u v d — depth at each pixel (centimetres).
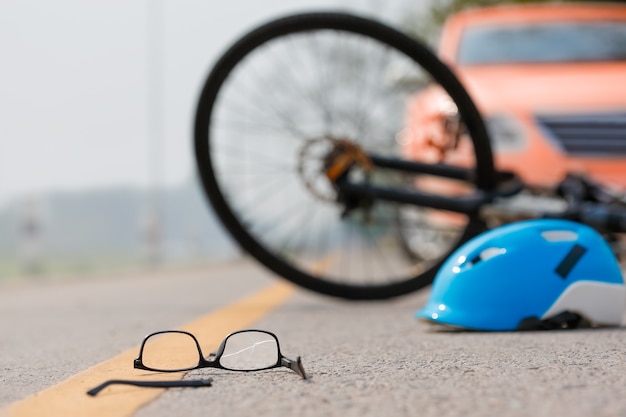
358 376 240
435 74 453
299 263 481
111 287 914
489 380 228
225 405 203
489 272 347
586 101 570
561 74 606
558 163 564
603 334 326
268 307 516
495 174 445
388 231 600
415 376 238
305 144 450
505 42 666
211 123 463
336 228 459
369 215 455
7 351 338
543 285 345
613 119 561
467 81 614
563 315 344
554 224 354
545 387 215
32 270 1440
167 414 195
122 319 471
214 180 464
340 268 1002
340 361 273
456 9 1238
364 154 444
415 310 460
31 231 1441
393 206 457
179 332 248
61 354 320
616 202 424
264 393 217
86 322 461
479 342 314
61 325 450
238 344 254
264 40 462
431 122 464
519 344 304
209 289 774
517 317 344
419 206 446
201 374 247
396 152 492
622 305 349
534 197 438
